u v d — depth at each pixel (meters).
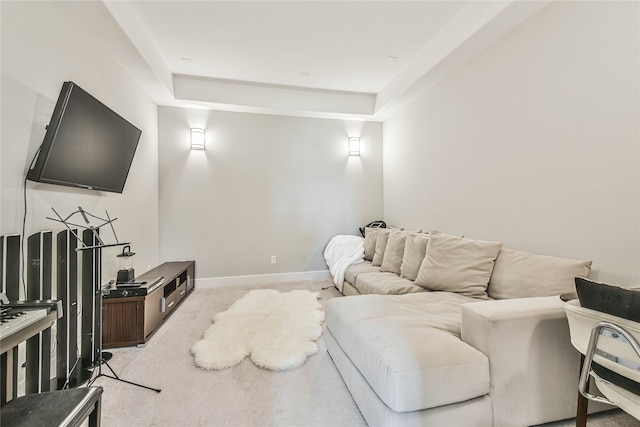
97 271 1.92
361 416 1.42
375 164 4.42
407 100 3.58
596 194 1.64
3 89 1.43
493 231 2.36
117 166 2.36
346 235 4.10
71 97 1.68
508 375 1.24
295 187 4.14
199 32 2.57
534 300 1.41
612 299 0.89
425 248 2.53
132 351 2.07
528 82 2.03
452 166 2.85
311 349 2.05
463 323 1.35
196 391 1.61
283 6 2.23
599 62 1.61
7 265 1.37
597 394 1.34
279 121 4.07
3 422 0.87
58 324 1.63
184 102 3.55
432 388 1.13
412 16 2.36
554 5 1.85
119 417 1.41
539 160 1.96
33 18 1.61
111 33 2.15
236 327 2.42
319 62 3.11
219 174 3.87
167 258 3.71
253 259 4.00
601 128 1.60
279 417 1.42
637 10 1.45
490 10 2.04
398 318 1.57
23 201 1.55
